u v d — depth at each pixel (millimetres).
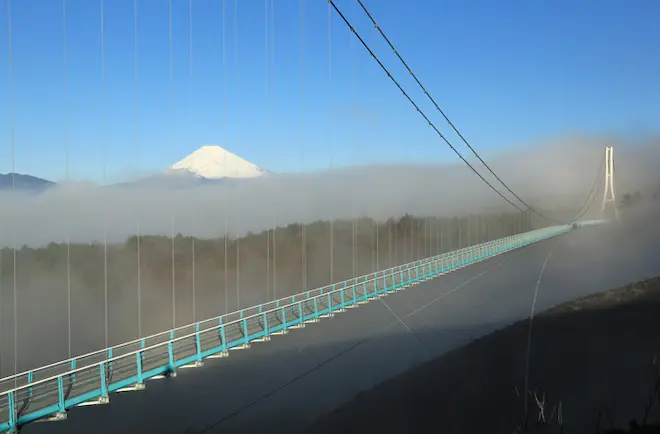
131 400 16625
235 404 17031
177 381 17391
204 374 17734
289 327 16031
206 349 13430
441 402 16016
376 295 21172
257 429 16078
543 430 11570
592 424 11609
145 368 12141
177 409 16438
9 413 9328
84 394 10516
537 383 15484
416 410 15828
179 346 14938
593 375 14797
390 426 15422
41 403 10156
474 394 15914
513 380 16141
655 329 17750
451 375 17641
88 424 15641
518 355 17859
